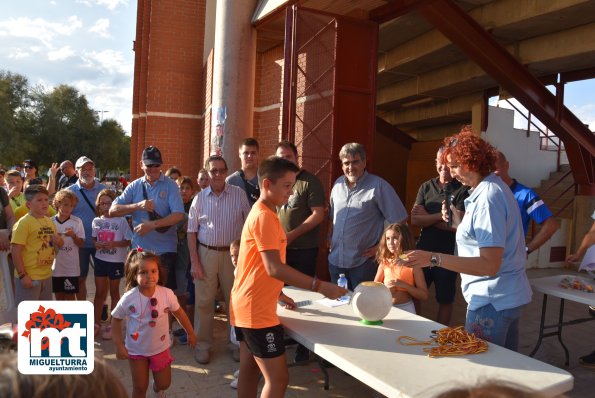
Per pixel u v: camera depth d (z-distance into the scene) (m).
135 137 10.15
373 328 2.53
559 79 8.53
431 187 4.42
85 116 32.88
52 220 4.45
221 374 3.78
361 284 2.69
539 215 3.59
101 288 4.64
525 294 2.42
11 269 4.77
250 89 6.60
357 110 5.67
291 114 5.31
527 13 6.82
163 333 2.98
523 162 11.08
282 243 2.47
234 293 2.50
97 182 5.23
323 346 2.24
